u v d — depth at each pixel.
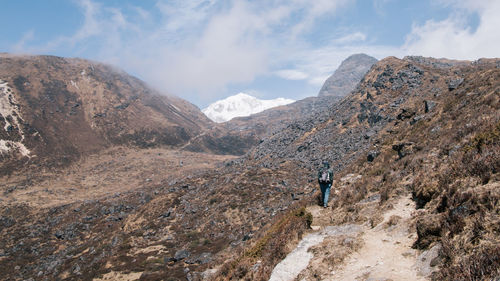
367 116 115.06
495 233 7.44
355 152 90.19
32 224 119.81
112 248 72.69
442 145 17.56
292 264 11.43
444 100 36.62
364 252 10.43
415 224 11.05
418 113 43.00
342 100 159.88
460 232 8.44
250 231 58.59
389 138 34.81
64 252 85.69
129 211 114.38
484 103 20.92
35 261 83.94
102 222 107.19
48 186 195.25
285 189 84.31
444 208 10.65
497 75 27.53
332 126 130.50
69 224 110.56
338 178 27.84
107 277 56.25
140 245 70.56
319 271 10.05
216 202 85.62
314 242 12.50
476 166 10.98
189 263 53.31
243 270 13.82
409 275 8.23
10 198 162.25
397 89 117.81
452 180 11.78
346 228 13.13
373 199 16.20
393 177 17.34
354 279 8.93
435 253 8.50
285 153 130.12
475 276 6.68
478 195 8.96
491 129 13.40
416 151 21.89
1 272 79.19
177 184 122.06
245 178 99.38
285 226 15.11
